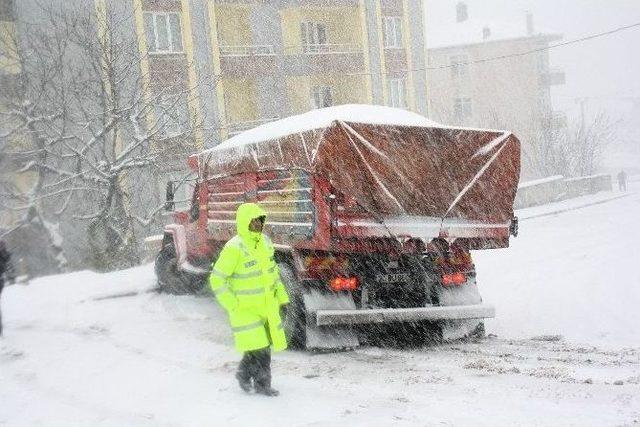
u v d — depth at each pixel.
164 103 24.14
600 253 18.03
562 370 7.19
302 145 8.05
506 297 13.37
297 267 8.26
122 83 23.22
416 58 39.78
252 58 32.12
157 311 11.35
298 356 8.22
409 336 9.38
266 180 9.02
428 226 8.27
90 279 14.19
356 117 8.51
